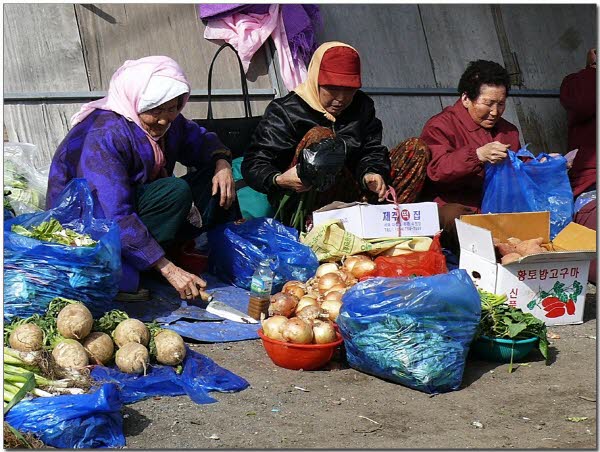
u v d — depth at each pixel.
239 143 5.70
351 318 3.94
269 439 3.30
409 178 5.54
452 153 5.43
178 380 3.72
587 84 6.60
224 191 4.95
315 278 4.77
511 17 7.82
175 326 4.39
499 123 5.73
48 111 5.66
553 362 4.30
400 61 7.12
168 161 4.97
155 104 4.50
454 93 7.24
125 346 3.71
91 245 4.05
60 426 3.08
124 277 4.50
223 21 6.39
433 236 5.25
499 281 4.60
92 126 4.56
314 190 5.29
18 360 3.36
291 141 5.37
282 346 3.99
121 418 3.30
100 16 6.00
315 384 3.90
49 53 5.78
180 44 6.22
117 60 5.98
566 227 5.13
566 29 8.05
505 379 4.07
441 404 3.74
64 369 3.46
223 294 4.91
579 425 3.56
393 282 3.90
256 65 6.47
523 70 7.71
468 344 3.96
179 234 5.07
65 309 3.67
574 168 6.37
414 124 6.97
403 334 3.84
